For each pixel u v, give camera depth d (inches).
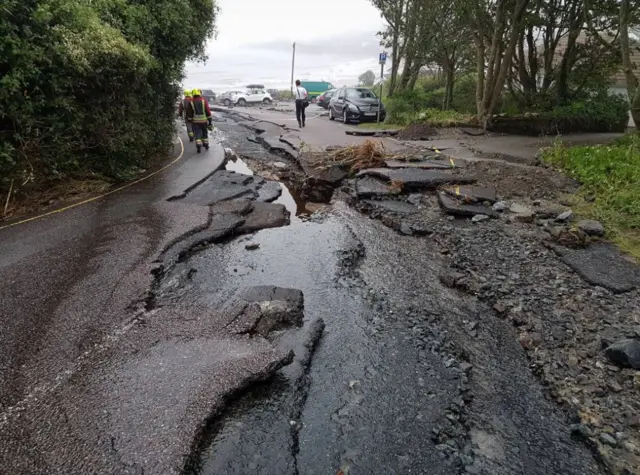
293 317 183.2
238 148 579.8
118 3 384.8
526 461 122.2
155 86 432.1
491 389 150.1
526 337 172.9
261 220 296.5
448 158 458.9
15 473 103.0
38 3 275.1
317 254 252.5
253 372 137.9
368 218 314.7
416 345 171.0
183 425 117.5
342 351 167.2
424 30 817.5
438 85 1076.5
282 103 1515.7
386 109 810.2
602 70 719.7
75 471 103.5
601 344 165.9
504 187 352.2
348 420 133.7
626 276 211.8
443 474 116.1
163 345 152.8
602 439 126.8
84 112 310.8
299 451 121.8
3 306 172.9
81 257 218.1
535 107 748.0
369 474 115.3
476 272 227.0
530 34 753.6
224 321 169.2
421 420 134.1
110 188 337.7
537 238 263.7
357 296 208.2
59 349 148.7
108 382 133.2
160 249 229.5
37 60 267.4
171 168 410.3
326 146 530.3
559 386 148.3
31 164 283.0
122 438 113.0
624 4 465.1
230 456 116.0
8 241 235.1
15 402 125.3
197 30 517.7
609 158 362.9
